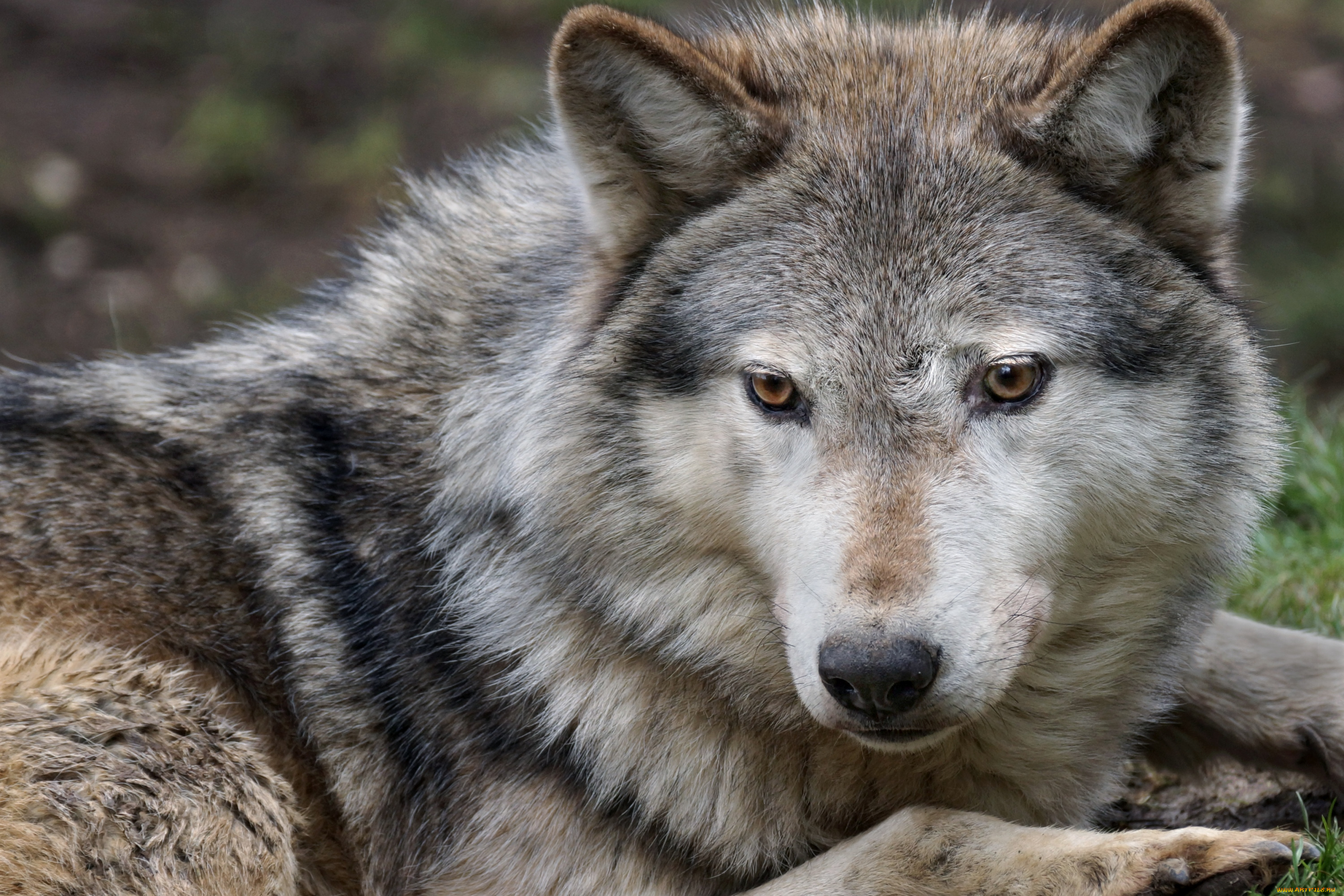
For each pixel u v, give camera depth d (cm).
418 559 730
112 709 680
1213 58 624
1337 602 907
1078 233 636
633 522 667
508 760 703
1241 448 661
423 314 769
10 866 644
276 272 2036
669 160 672
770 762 690
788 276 636
